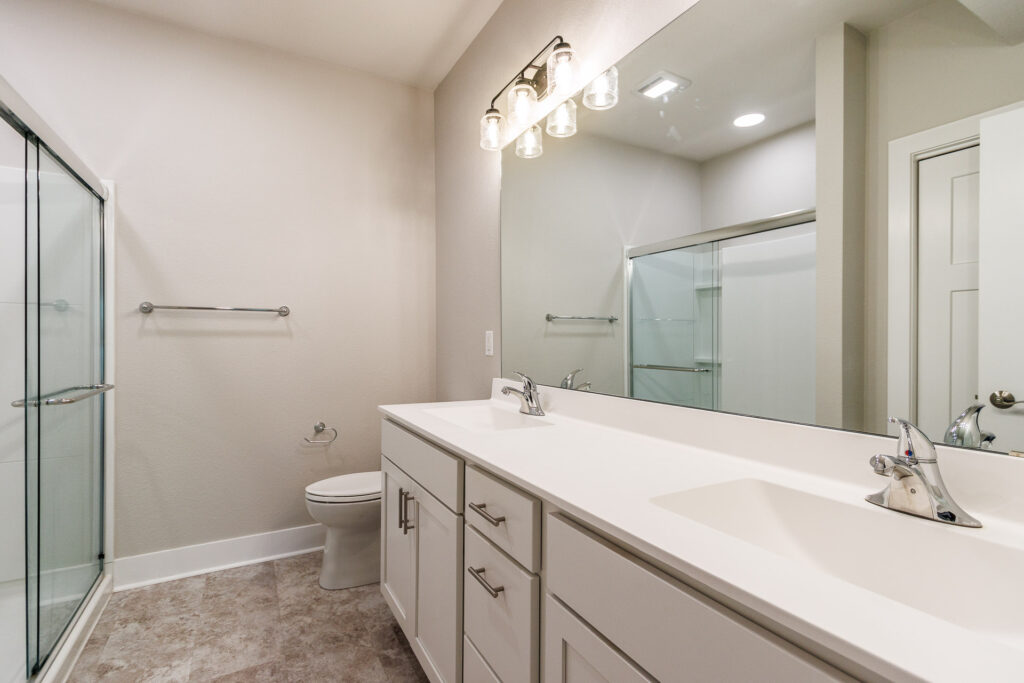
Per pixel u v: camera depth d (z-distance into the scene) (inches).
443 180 105.2
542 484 34.6
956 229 30.5
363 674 60.3
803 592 19.9
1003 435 28.4
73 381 66.8
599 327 61.2
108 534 79.6
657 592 24.8
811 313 38.8
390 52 95.8
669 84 51.6
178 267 85.6
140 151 83.0
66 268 64.4
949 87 30.8
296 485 95.6
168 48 85.7
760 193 42.7
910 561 27.5
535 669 36.4
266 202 92.9
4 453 60.1
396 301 105.1
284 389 94.4
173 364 85.4
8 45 74.6
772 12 41.9
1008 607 23.7
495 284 84.7
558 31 68.4
